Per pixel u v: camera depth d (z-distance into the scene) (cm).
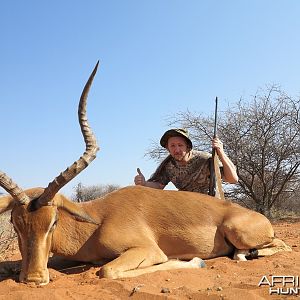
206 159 180
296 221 361
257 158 400
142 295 100
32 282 113
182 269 129
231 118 410
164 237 145
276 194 405
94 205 145
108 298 100
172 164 184
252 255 153
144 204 147
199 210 151
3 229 214
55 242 136
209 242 149
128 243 137
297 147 399
